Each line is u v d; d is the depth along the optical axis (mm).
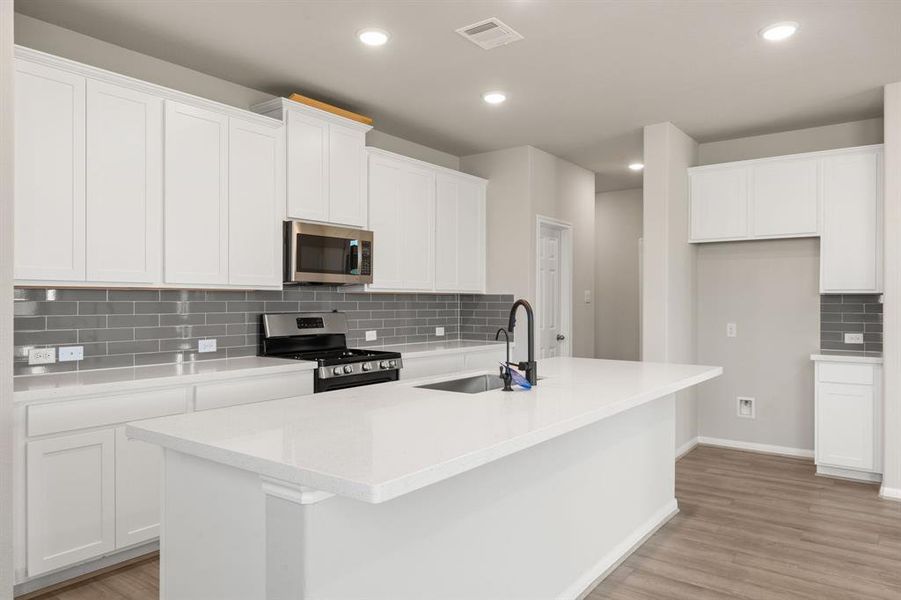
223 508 1673
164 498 1861
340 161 4066
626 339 7352
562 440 2484
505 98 4094
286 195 3736
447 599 1886
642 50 3309
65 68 2725
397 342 5078
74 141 2762
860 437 4109
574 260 6023
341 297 4582
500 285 5430
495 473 2100
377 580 1621
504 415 1965
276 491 1442
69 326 3045
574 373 3053
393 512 1678
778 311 4918
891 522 3365
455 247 5156
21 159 2590
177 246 3162
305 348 4180
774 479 4199
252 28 3035
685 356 4977
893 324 3779
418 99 4105
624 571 2795
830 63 3498
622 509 2965
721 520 3426
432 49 3289
